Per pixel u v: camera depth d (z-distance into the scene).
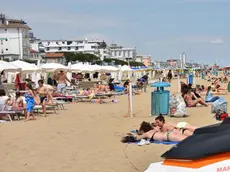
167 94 15.79
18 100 15.18
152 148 8.95
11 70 24.39
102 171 7.14
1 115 15.12
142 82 38.28
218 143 4.19
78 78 46.41
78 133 11.58
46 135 11.31
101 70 46.19
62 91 25.41
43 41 179.50
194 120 13.91
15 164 7.89
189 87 19.81
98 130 12.10
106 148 9.20
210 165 4.03
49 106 17.58
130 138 9.87
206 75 93.56
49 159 8.25
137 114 16.66
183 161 4.19
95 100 25.27
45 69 34.28
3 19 118.75
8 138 10.91
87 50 177.38
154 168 4.32
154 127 10.11
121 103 23.31
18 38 117.44
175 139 9.39
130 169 7.23
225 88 36.28
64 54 136.50
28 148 9.46
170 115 15.15
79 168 7.42
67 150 9.11
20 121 14.67
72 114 17.06
